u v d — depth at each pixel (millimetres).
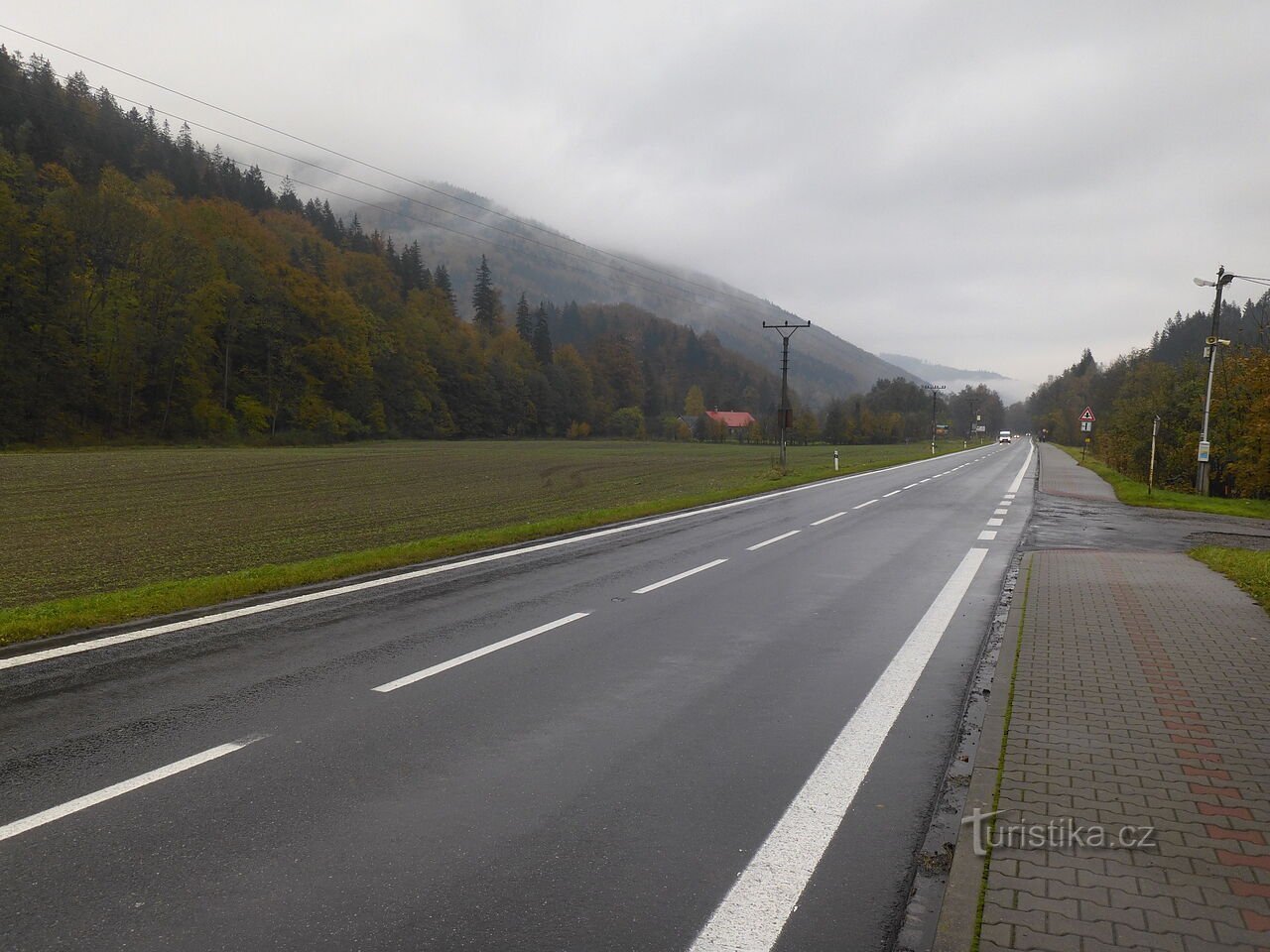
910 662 7137
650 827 4102
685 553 13656
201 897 3430
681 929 3236
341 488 31969
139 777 4648
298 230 128375
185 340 69938
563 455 64938
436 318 123688
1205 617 8633
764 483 31547
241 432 74562
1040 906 3287
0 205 58562
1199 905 3293
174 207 86312
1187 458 33781
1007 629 8102
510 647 7609
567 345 151375
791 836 4016
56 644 7648
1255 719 5484
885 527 17656
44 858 3752
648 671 6832
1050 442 150125
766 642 7840
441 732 5410
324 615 8930
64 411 61281
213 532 18969
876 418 152500
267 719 5633
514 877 3619
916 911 3361
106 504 25453
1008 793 4344
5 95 108750
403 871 3662
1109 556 13148
